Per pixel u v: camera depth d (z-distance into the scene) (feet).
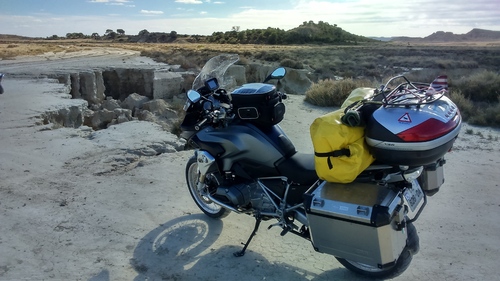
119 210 18.66
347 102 12.96
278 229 16.88
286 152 13.51
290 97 48.55
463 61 129.39
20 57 136.67
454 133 10.62
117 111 57.57
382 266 10.88
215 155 14.84
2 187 21.35
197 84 16.98
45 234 16.52
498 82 44.45
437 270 13.66
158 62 132.26
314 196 11.57
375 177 11.74
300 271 13.79
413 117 10.45
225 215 17.37
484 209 18.04
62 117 42.55
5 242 15.87
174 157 25.95
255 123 14.10
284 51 197.06
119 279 13.55
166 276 13.69
